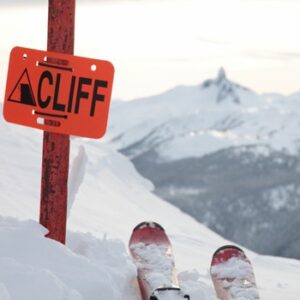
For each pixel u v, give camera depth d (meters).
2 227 3.95
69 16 4.09
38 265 3.76
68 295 3.53
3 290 3.35
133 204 11.41
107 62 4.08
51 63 4.08
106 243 4.52
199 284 4.41
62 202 4.15
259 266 7.67
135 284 4.20
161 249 4.46
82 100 4.08
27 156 10.57
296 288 6.03
